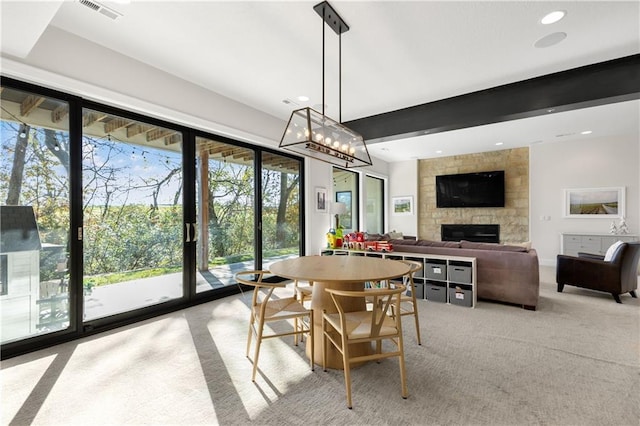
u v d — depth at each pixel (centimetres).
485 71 320
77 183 267
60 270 259
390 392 184
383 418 161
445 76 331
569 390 185
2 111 231
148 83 304
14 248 237
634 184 565
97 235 285
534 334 273
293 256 507
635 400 175
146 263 322
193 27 245
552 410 166
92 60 263
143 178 320
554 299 386
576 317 318
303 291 260
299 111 242
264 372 208
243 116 408
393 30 249
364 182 743
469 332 278
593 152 599
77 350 240
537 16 231
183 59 296
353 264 247
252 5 220
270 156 470
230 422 158
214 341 258
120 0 213
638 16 230
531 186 661
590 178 602
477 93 372
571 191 620
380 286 371
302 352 239
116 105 288
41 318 250
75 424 156
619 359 225
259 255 446
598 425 155
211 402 175
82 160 273
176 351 239
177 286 349
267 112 445
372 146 664
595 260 388
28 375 203
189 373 206
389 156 780
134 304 311
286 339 265
